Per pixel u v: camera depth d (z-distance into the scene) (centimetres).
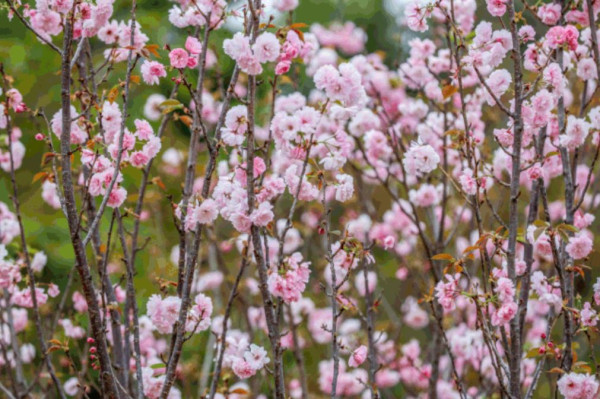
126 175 749
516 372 302
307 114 298
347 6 1173
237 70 303
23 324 531
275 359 287
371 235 634
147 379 351
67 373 644
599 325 439
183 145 779
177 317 298
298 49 319
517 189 302
